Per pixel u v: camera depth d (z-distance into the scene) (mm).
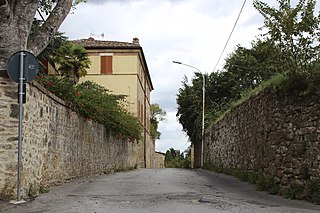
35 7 9172
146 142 49344
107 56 41469
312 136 9805
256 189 12148
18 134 8438
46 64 29781
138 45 41594
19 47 8914
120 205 8273
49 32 9828
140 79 44594
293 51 10227
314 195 9242
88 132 17078
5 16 8570
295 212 7770
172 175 18531
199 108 36469
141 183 13367
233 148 19000
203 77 34469
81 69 32781
